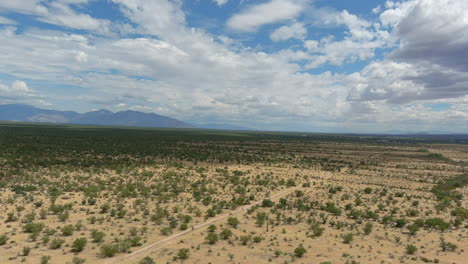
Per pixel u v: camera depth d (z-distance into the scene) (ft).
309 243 96.53
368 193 198.18
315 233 106.42
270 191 194.80
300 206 149.48
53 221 111.34
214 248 89.81
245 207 151.53
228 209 145.59
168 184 196.24
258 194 183.32
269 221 123.85
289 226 118.11
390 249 91.76
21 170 218.38
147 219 120.37
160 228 108.99
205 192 180.65
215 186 200.44
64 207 129.70
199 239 98.22
